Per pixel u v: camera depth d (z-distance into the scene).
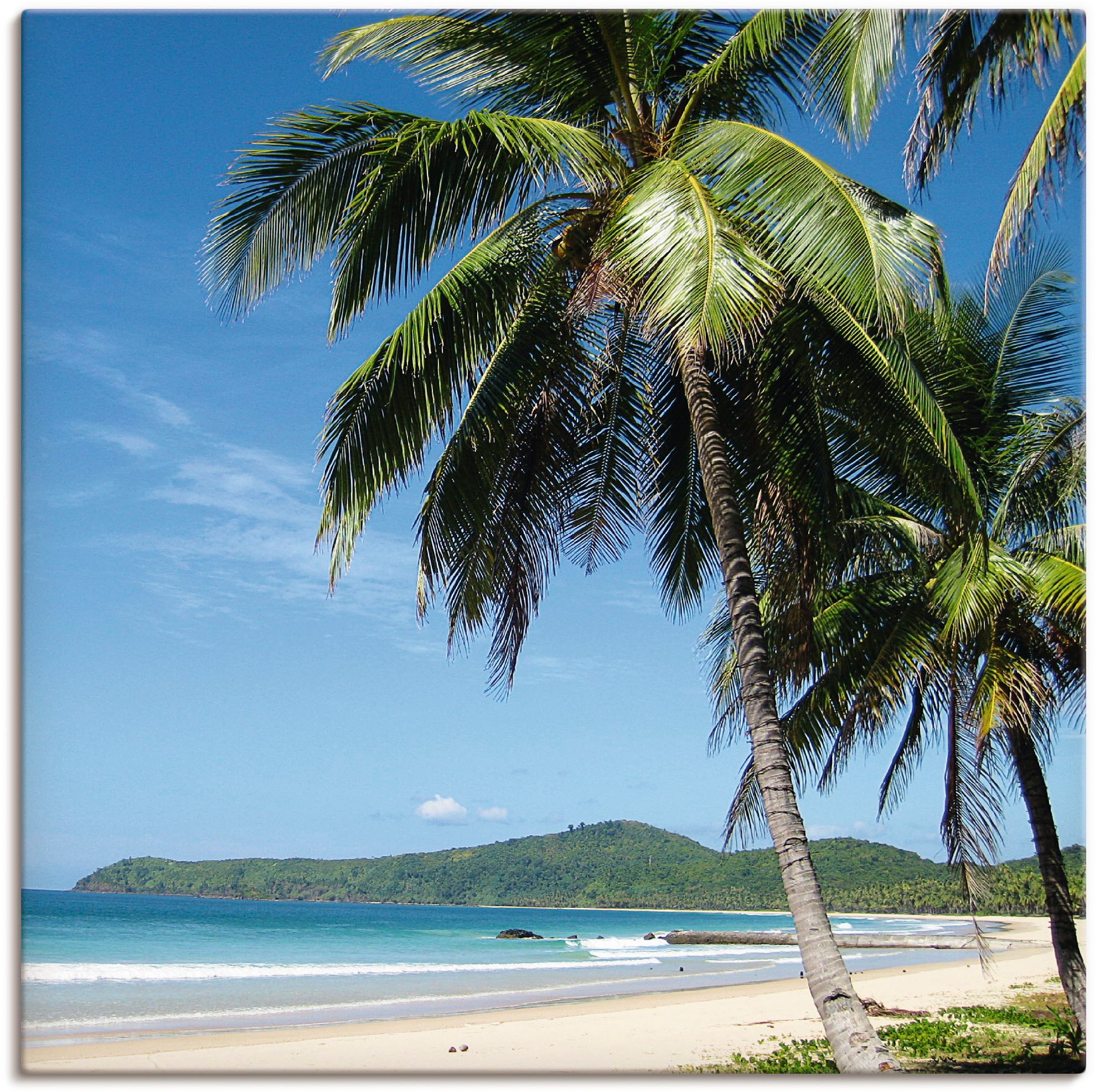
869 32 6.02
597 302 6.32
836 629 9.09
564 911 131.25
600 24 6.65
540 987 22.66
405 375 6.34
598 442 8.30
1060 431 8.74
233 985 22.22
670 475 8.27
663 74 7.18
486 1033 13.29
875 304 5.19
